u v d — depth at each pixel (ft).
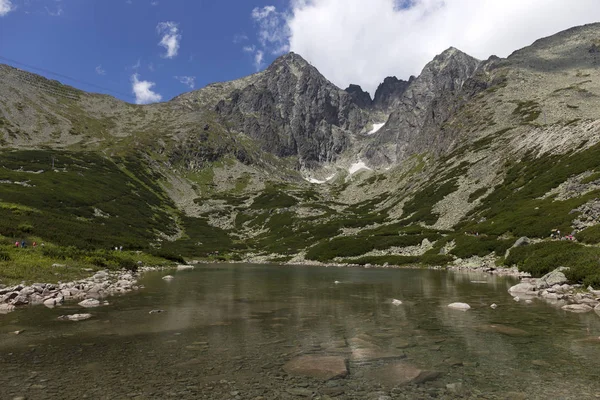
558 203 190.70
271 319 53.93
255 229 452.76
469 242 204.03
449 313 57.98
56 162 472.03
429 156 586.04
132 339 41.32
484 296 77.56
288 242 359.05
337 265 244.01
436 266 196.44
